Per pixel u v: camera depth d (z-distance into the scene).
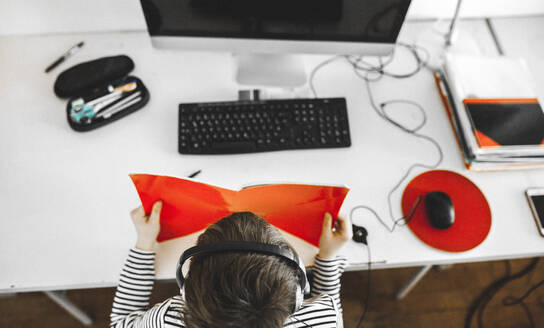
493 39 1.06
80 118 0.89
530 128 0.85
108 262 0.77
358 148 0.90
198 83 0.97
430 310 1.33
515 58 0.96
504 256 0.79
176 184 0.65
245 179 0.86
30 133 0.90
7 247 0.77
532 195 0.85
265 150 0.87
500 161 0.85
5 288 0.74
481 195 0.84
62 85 0.92
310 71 1.00
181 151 0.86
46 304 1.31
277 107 0.89
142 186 0.66
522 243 0.80
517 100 0.89
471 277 1.38
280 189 0.65
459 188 0.85
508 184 0.86
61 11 0.97
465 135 0.87
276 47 0.84
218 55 1.01
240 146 0.87
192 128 0.88
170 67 0.99
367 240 0.80
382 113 0.94
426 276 1.38
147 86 0.96
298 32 0.81
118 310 0.71
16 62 0.98
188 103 0.90
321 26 0.80
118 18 1.01
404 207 0.83
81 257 0.77
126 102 0.91
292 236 0.80
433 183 0.85
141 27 1.04
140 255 0.74
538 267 1.39
